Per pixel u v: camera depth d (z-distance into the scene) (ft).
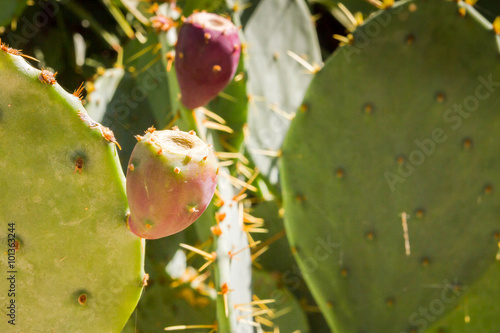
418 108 2.54
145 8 3.26
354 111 2.56
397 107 2.54
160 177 1.70
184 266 2.97
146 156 1.71
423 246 2.58
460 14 2.47
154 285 2.87
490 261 2.59
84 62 3.44
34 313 1.95
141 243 1.90
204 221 2.43
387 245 2.59
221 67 2.30
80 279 1.93
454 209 2.57
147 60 2.99
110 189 1.85
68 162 1.83
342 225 2.60
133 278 1.93
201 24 2.26
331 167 2.59
